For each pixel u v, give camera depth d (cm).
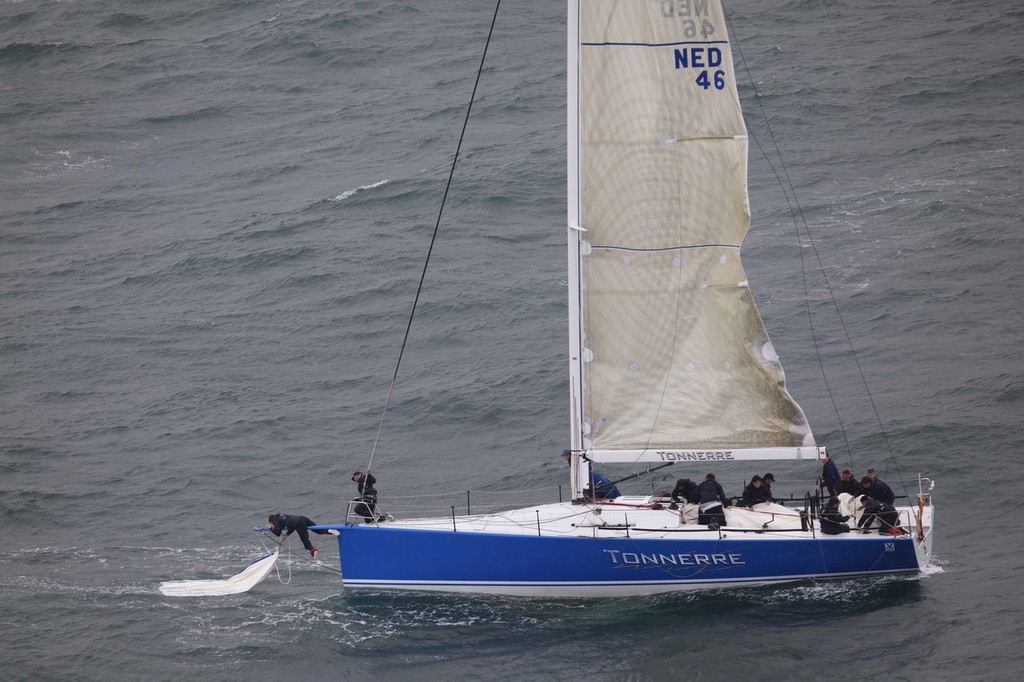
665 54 11531
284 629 11838
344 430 17550
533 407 17788
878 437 15900
